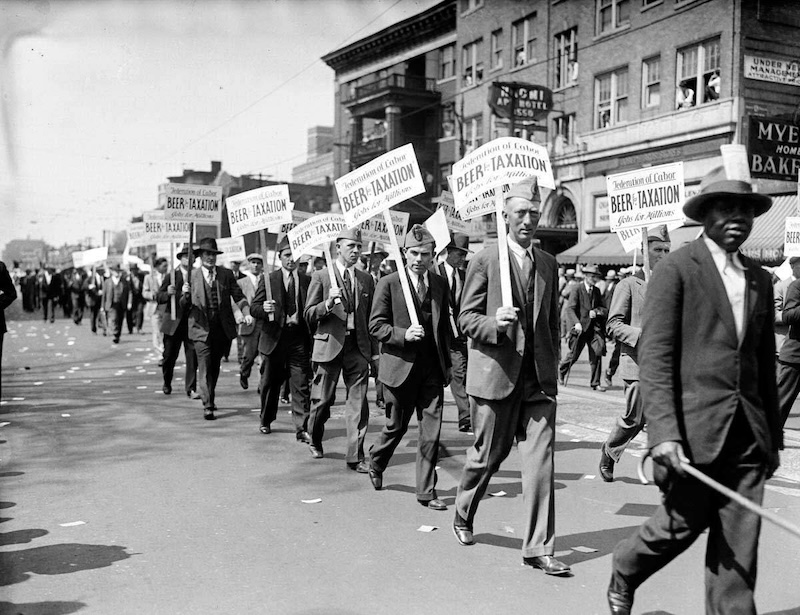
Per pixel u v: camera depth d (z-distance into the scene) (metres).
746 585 3.16
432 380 5.88
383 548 4.89
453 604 4.01
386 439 6.20
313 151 48.16
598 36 26.14
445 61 35.78
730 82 21.30
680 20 22.94
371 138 39.53
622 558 3.55
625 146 24.86
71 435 8.40
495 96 25.62
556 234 26.80
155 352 17.64
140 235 18.59
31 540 4.99
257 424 9.17
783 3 21.47
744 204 3.32
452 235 10.11
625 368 6.36
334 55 41.03
